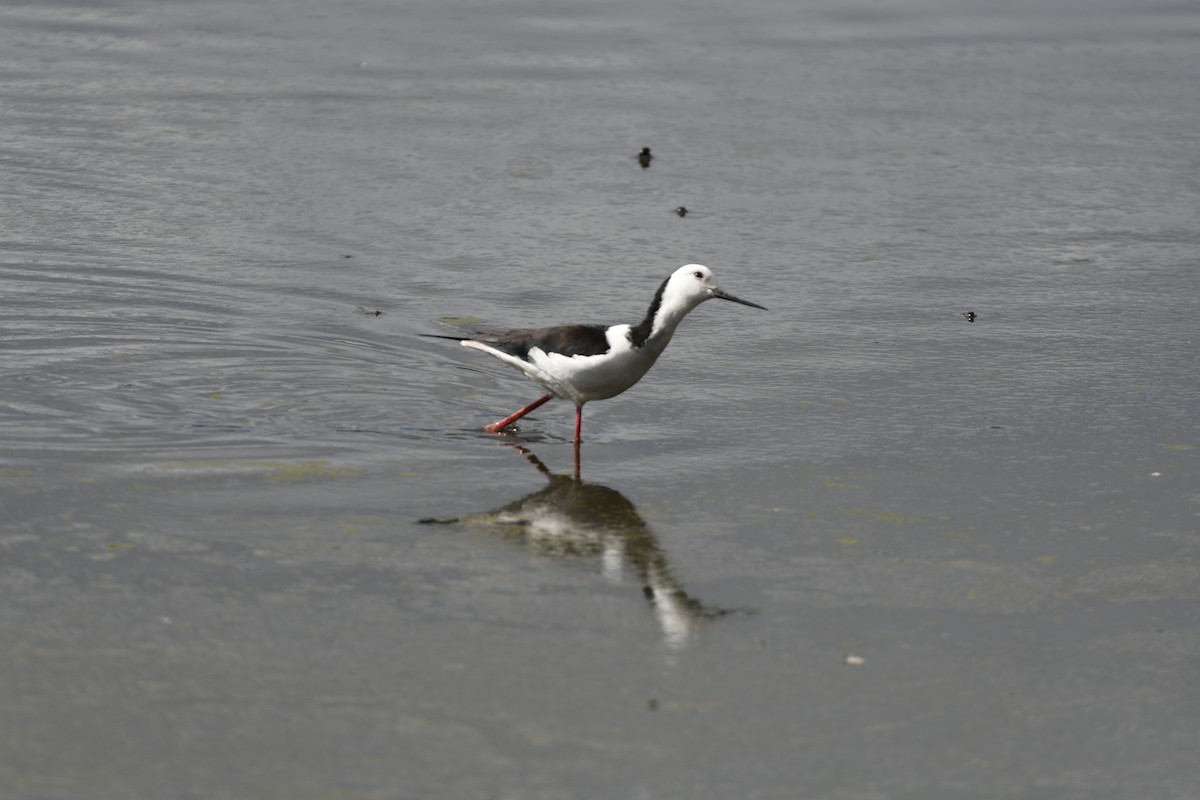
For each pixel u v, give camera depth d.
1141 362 15.32
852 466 12.62
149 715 8.45
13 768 7.89
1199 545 11.24
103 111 22.50
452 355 15.10
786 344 15.74
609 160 21.47
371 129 22.25
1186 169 21.80
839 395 14.32
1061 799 8.04
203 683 8.81
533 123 22.77
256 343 15.06
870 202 20.31
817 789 8.03
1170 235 19.42
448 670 9.09
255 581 10.14
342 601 9.92
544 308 16.38
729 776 8.10
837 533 11.31
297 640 9.38
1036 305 17.02
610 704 8.78
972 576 10.66
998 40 27.75
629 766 8.16
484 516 11.42
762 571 10.65
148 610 9.66
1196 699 9.12
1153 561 10.97
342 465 12.27
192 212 18.92
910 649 9.59
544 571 10.51
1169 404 14.19
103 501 11.29
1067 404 14.15
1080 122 23.64
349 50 25.92
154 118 22.30
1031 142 22.75
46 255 17.27
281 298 16.38
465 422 13.47
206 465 12.09
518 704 8.73
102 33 26.45
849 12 29.23
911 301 17.08
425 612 9.82
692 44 26.98
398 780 7.93
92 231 18.11
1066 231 19.47
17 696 8.57
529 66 25.38
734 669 9.24
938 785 8.12
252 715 8.50
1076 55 27.00
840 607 10.14
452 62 25.47
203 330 15.34
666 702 8.83
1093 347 15.74
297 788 7.83
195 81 24.03
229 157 20.94
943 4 29.92
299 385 14.06
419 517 11.34
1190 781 8.25
